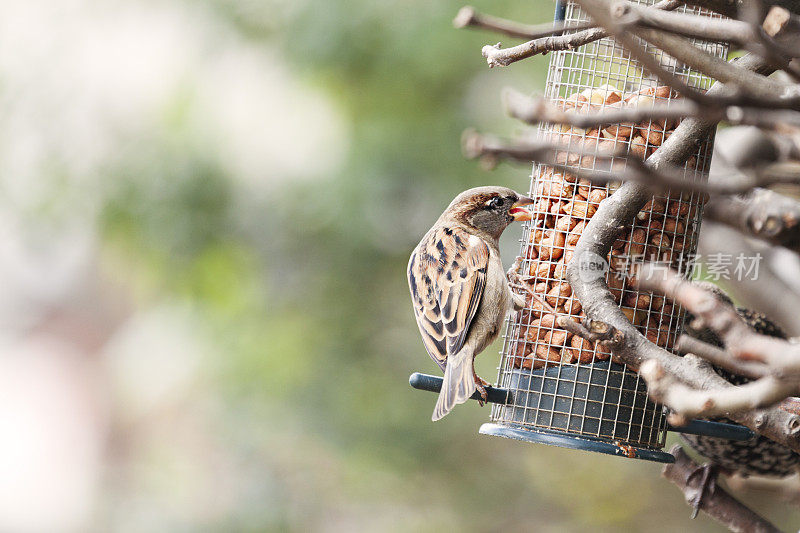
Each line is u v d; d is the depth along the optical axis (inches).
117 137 516.1
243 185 512.1
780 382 137.2
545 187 309.9
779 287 321.1
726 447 324.2
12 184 514.3
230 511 512.1
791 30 162.1
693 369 203.3
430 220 502.3
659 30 157.6
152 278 529.0
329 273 512.1
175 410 616.7
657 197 275.9
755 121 140.4
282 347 505.7
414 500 518.9
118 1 530.3
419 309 319.6
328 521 511.8
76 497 1000.2
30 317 1045.8
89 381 1013.8
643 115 137.9
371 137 494.9
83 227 523.8
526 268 311.4
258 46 513.7
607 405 292.7
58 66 523.8
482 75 501.4
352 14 488.1
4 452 1037.8
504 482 529.0
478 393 303.0
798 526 477.4
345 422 507.8
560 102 301.3
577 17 291.7
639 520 528.1
